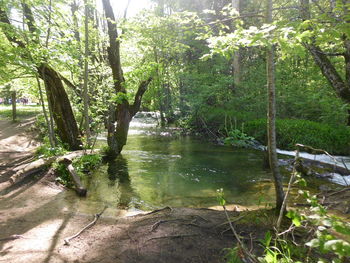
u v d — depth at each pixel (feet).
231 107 55.72
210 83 55.67
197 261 10.53
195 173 27.68
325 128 37.04
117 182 24.44
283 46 8.00
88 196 20.12
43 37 28.35
